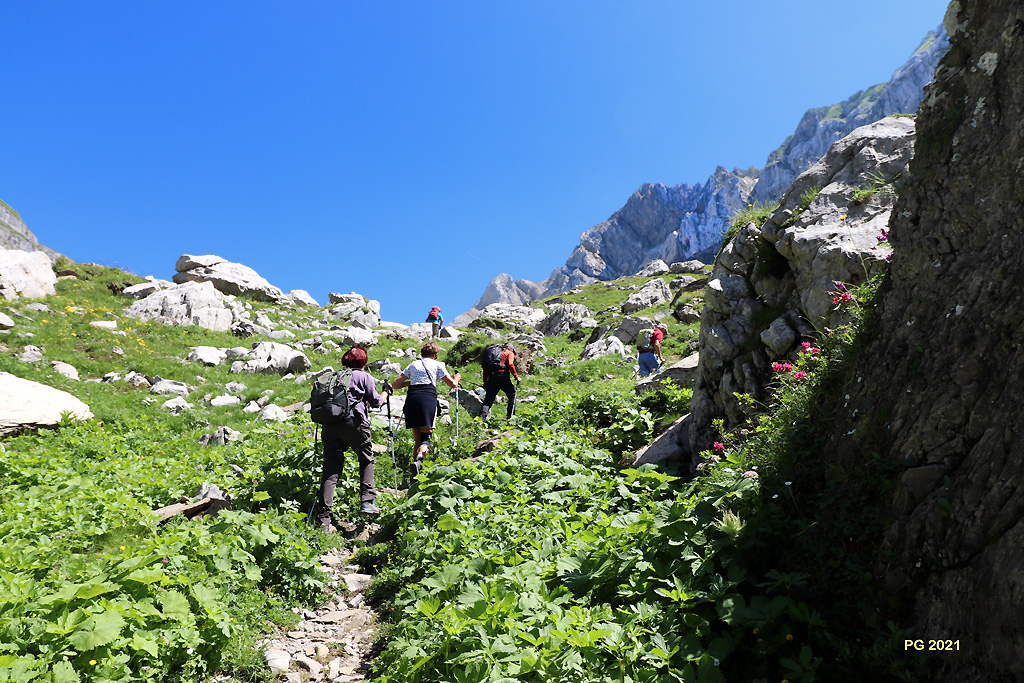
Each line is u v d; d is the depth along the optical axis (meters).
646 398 11.06
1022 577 2.59
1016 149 3.78
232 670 4.30
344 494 8.21
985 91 4.20
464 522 6.00
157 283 37.44
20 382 12.88
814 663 3.20
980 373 3.52
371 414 11.12
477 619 3.98
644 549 4.51
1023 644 2.52
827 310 6.91
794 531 4.22
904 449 3.83
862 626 3.48
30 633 3.62
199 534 5.57
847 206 7.64
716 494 4.88
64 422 12.29
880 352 4.54
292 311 39.91
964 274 3.96
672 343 24.98
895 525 3.56
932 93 4.68
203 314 31.53
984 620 2.78
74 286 31.88
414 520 6.81
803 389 5.40
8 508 6.28
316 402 7.68
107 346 22.92
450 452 9.96
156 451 11.11
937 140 4.52
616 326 28.92
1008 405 3.19
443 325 37.25
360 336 29.88
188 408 17.33
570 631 3.68
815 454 4.64
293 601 5.53
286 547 5.97
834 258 7.05
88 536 5.93
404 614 4.93
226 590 5.04
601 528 5.08
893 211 4.89
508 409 12.14
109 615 3.81
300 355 23.80
